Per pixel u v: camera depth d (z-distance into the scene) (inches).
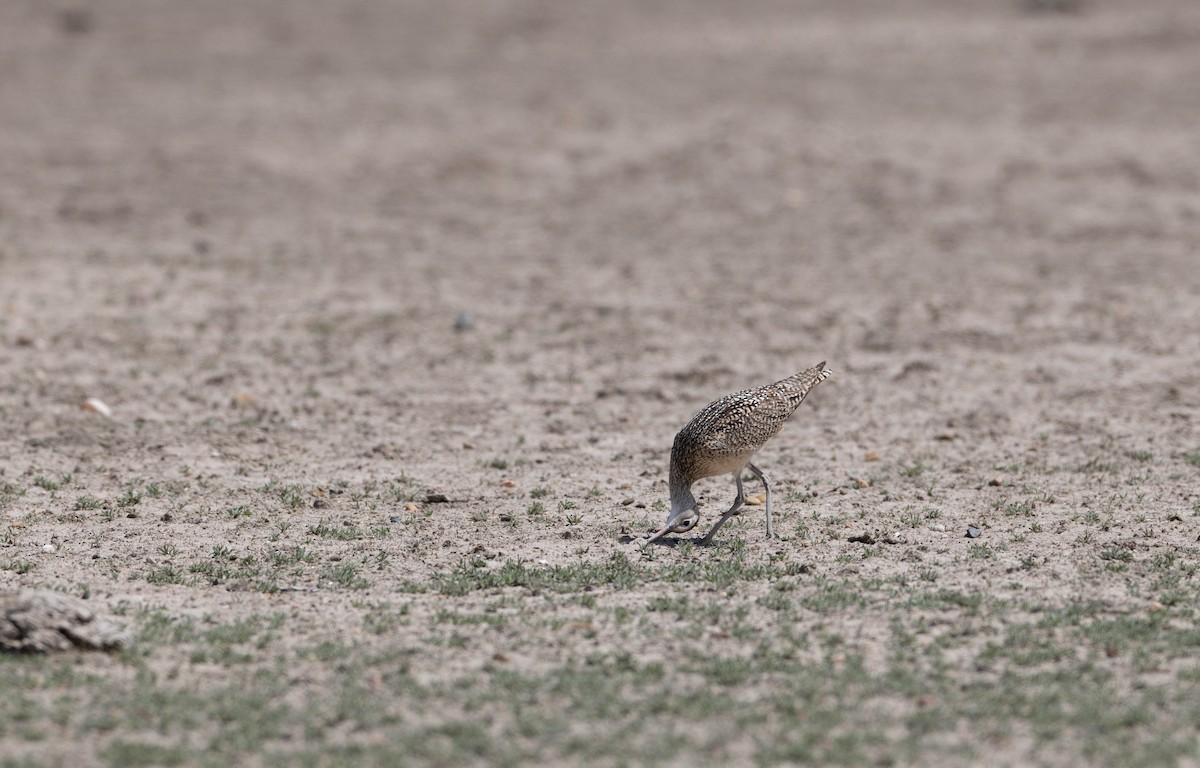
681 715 404.2
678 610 487.8
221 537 574.6
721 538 575.5
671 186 1539.1
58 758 375.9
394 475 670.5
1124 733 392.8
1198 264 1170.6
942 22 2691.9
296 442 724.0
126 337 941.8
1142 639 458.0
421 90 2098.9
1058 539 567.5
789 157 1662.2
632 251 1255.5
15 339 920.3
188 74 2228.1
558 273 1168.8
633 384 852.6
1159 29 2488.9
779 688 423.2
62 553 550.9
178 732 393.4
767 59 2372.0
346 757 378.3
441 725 395.9
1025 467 678.5
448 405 802.2
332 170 1601.9
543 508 617.9
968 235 1309.1
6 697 409.4
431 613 487.8
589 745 384.2
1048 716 401.7
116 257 1187.3
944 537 572.4
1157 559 538.6
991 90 2063.2
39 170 1562.5
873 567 534.6
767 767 373.4
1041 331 973.8
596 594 507.2
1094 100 1971.0
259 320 997.8
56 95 2037.4
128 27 2704.2
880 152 1688.0
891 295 1085.8
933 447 719.7
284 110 1937.7
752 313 1034.1
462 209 1432.1
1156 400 803.4
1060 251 1238.9
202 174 1565.0
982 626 471.5
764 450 717.3
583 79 2198.6
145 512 606.5
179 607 493.0
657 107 1959.9
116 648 448.5
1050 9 2746.1
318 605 496.7
